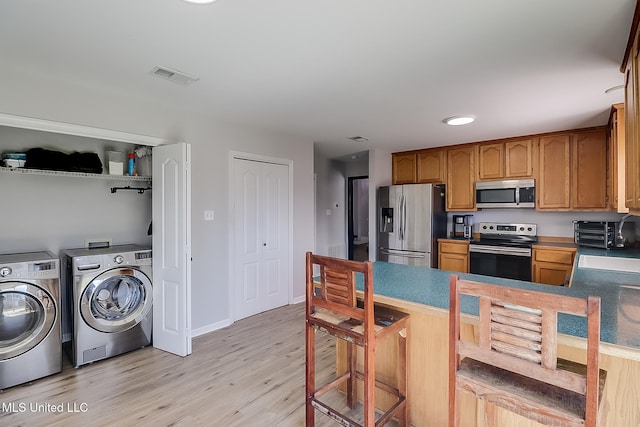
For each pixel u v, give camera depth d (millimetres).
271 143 4168
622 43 1895
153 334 3145
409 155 5398
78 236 3172
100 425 2004
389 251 5137
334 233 6680
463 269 4656
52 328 2562
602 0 1517
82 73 2395
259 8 1599
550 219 4469
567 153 4023
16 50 2047
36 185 2939
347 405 2227
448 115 3398
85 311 2732
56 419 2057
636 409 1383
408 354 1888
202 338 3348
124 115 2881
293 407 2203
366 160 6691
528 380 1262
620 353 1173
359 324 1744
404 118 3508
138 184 3533
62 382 2494
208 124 3500
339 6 1583
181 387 2434
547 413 1125
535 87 2604
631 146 1708
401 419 1904
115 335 2904
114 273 2898
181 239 2924
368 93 2770
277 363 2816
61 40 1921
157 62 2215
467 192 4820
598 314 994
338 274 1705
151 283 3137
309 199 4738
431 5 1573
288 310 4246
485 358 1225
